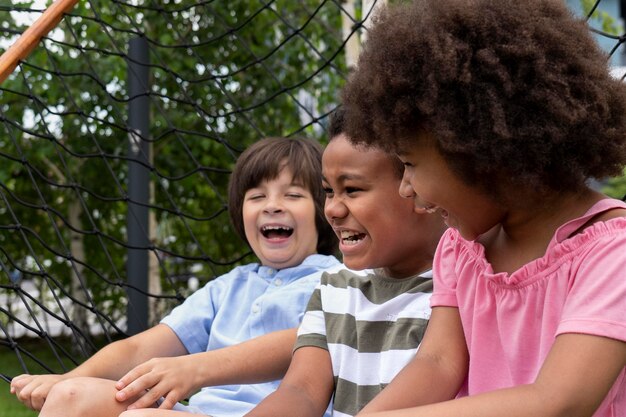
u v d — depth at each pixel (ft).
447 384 3.76
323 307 4.67
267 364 4.87
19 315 20.43
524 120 3.05
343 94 3.67
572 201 3.40
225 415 5.25
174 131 7.33
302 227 6.02
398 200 4.36
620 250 3.17
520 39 3.10
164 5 17.52
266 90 18.52
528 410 2.96
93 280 19.39
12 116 17.44
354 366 4.43
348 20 13.55
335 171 4.42
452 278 3.96
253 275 6.06
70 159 17.95
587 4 9.66
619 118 3.24
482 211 3.34
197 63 17.84
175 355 5.78
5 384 15.83
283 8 18.31
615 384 3.21
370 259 4.45
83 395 4.28
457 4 3.19
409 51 3.22
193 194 18.81
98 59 16.93
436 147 3.21
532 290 3.46
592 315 3.06
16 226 6.24
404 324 4.31
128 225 11.73
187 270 19.54
